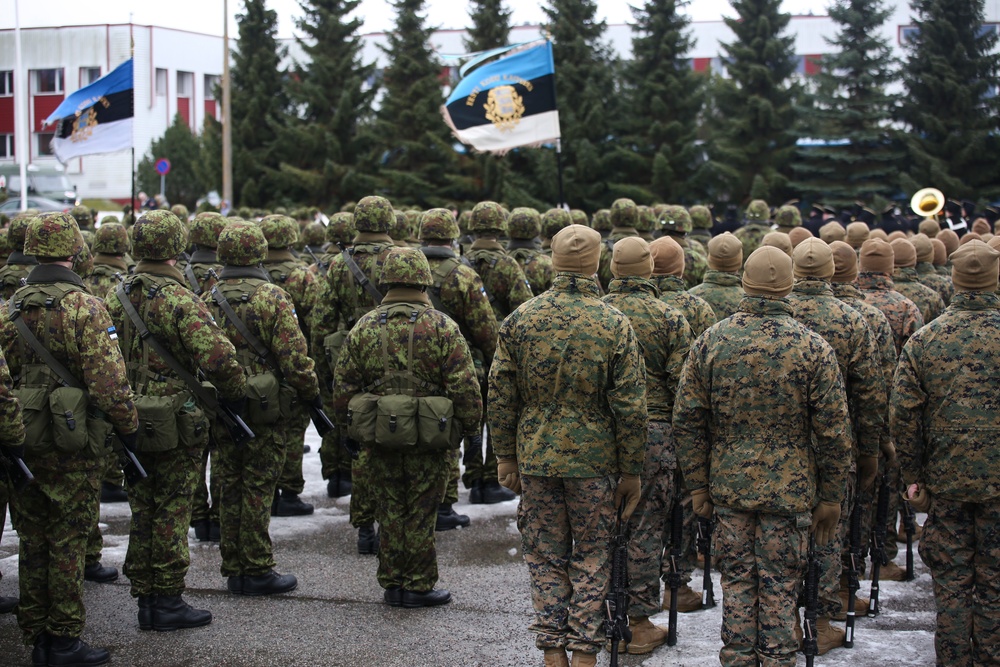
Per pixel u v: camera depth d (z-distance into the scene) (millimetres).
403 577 5578
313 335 7035
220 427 5715
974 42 29344
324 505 7852
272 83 31984
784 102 29859
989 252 4496
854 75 30312
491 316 6668
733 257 6176
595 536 4461
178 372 5238
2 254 6535
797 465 4254
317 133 30375
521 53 12227
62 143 13141
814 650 4285
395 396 5277
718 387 4359
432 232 6703
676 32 28812
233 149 31438
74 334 4660
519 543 6797
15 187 34875
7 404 4387
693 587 5934
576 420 4441
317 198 30656
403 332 5348
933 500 4633
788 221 11555
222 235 5988
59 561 4727
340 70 30859
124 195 48500
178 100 50219
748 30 30172
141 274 5262
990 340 4438
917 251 8328
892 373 5500
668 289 5652
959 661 4594
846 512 5168
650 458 5008
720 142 29391
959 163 28734
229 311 5828
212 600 5719
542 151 28406
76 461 4723
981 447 4426
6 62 47000
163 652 4969
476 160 29656
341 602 5684
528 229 8328
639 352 4551
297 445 7477
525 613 5508
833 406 4195
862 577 6129
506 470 4652
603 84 29328
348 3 31391
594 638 4359
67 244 4762
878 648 5008
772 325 4316
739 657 4316
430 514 5543
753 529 4348
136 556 5215
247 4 32031
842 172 29500
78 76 47312
